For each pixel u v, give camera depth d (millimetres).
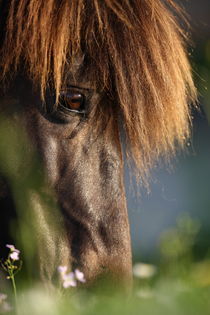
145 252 18141
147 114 8844
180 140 9492
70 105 8500
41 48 8445
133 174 9445
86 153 8484
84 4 8852
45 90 8438
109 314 6691
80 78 8539
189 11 21750
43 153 8312
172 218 20125
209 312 6688
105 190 8492
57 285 8039
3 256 8211
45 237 8133
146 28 8914
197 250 15617
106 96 8703
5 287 8039
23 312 7297
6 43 8594
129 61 8758
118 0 9008
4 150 8336
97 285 8219
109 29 8773
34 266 8055
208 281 8898
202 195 20828
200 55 14992
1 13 8867
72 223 8258
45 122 8398
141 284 10391
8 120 8414
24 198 8211
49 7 8578
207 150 21031
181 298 7062
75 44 8578
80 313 6793
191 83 9508
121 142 9102
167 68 8969
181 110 9125
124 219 8547
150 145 9133
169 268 10906
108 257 8336
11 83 8508
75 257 8188
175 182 20641
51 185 8273
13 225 8227
